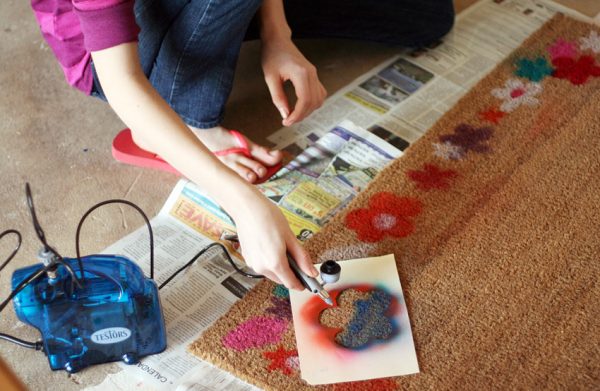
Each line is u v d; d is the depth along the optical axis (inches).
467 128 63.7
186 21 54.1
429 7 70.3
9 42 75.9
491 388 46.0
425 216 56.8
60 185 62.2
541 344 48.1
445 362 47.6
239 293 53.4
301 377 47.3
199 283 53.9
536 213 56.3
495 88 67.5
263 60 60.9
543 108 65.2
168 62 56.8
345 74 71.3
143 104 44.1
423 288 51.9
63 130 67.0
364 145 63.8
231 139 61.4
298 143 64.4
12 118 68.3
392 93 68.9
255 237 42.9
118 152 63.3
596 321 49.2
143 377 48.4
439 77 70.4
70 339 47.4
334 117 66.7
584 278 51.8
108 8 42.8
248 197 43.0
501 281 52.0
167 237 57.1
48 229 58.7
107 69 44.4
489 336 48.8
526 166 60.1
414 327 49.7
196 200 59.5
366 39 70.6
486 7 77.9
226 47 56.7
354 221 56.7
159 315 48.5
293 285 43.8
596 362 46.9
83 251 56.8
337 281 51.8
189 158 43.6
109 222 59.0
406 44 72.0
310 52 73.9
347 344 48.8
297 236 56.7
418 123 65.8
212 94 58.6
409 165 60.8
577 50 71.1
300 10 66.9
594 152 60.7
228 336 49.9
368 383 46.8
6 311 52.7
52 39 59.6
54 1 57.4
